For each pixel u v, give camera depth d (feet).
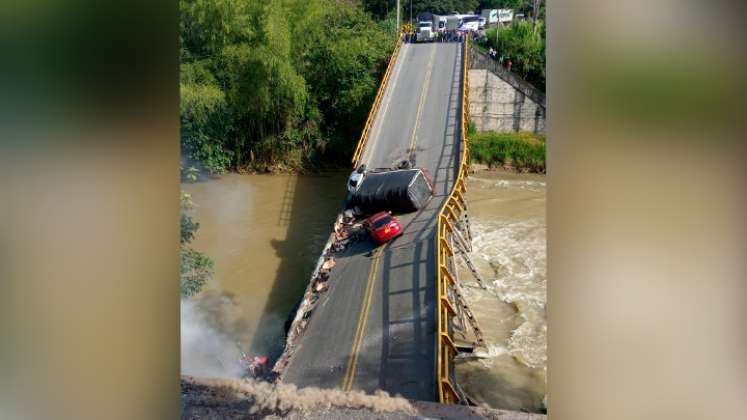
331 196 111.65
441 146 93.50
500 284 69.56
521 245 82.58
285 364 48.08
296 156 127.95
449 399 41.06
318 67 129.08
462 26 171.12
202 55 118.01
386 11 201.77
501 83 135.03
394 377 44.62
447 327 50.85
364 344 49.37
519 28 149.28
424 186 75.15
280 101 123.44
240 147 125.90
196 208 102.37
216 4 109.09
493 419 27.12
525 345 55.11
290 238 89.86
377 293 56.95
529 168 127.24
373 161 91.45
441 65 124.16
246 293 72.18
